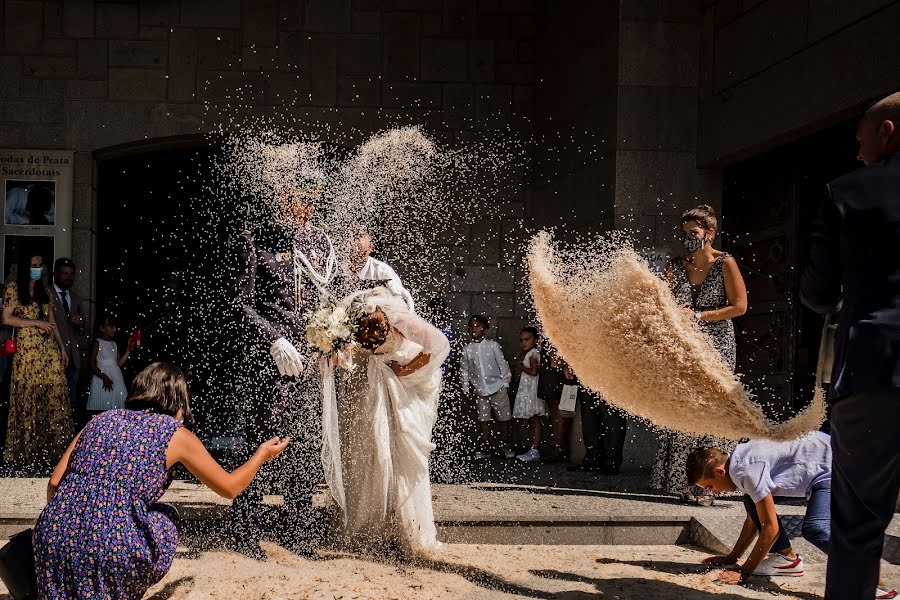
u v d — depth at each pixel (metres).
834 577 3.11
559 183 9.43
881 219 3.05
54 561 3.01
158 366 3.56
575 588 4.12
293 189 4.91
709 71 8.12
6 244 9.34
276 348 4.52
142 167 10.27
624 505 5.63
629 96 8.21
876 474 2.98
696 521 5.18
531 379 9.12
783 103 6.98
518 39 10.05
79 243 9.45
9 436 7.62
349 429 4.73
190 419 3.65
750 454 4.19
